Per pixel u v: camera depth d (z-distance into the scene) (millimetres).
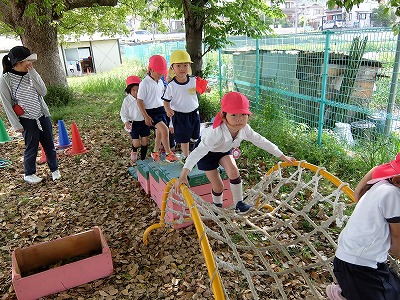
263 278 3420
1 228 4527
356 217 2102
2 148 7711
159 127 5227
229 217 3369
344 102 6109
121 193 5336
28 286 3213
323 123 6629
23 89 5246
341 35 5840
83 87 15273
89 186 5613
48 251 3738
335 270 2217
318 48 6648
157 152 5492
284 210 4566
